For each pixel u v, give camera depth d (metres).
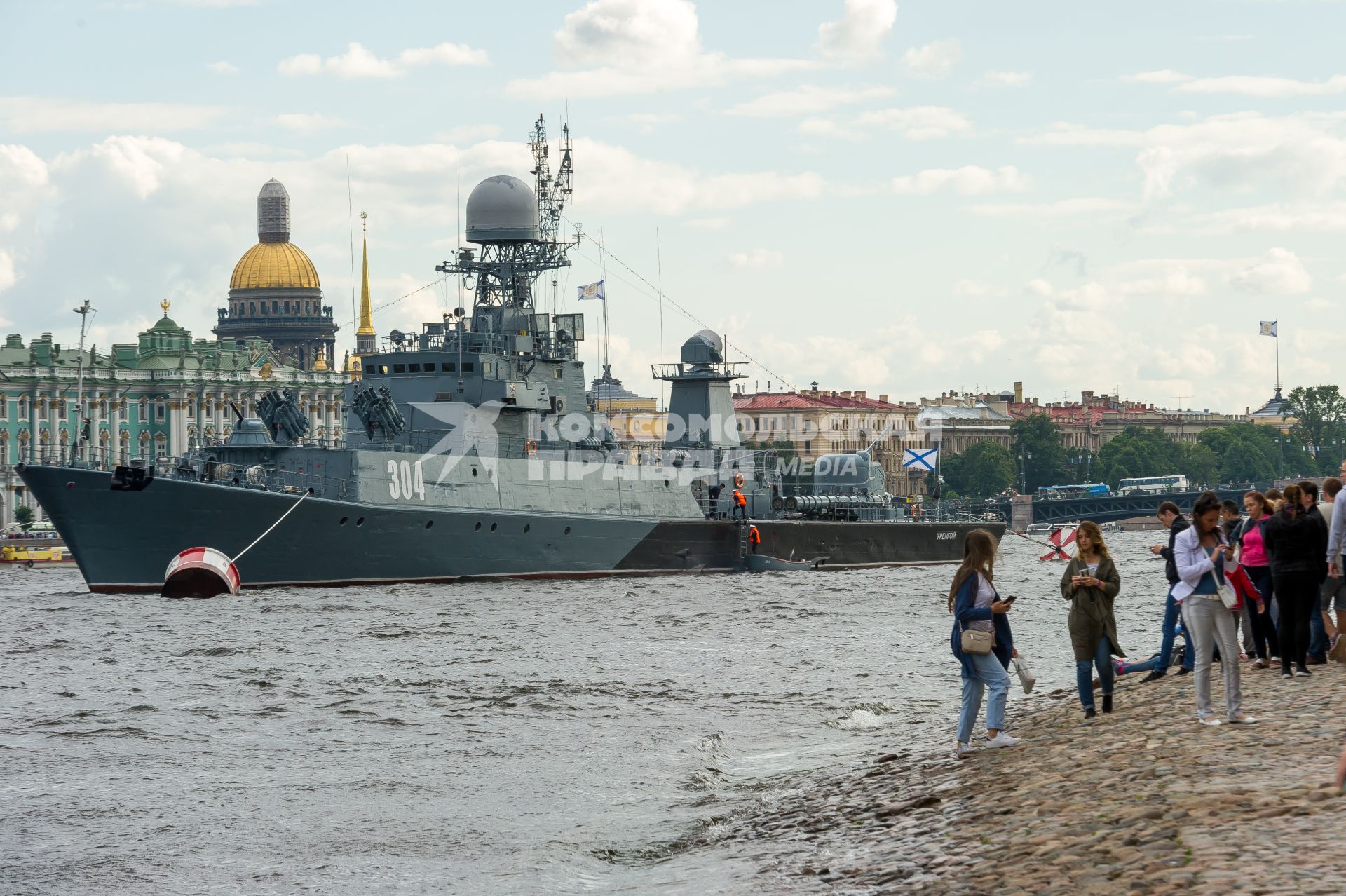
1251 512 27.66
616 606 61.41
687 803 25.48
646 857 21.83
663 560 75.44
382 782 27.58
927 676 41.94
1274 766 18.58
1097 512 196.75
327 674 42.38
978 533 23.62
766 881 18.67
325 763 29.39
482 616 57.41
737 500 79.94
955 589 23.81
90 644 49.22
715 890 18.64
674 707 36.50
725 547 78.69
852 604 63.69
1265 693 24.55
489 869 21.30
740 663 44.88
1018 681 40.22
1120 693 28.06
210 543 61.97
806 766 28.20
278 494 62.31
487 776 28.08
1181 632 30.06
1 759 29.80
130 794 26.50
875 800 22.34
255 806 25.53
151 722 34.31
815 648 48.72
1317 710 22.17
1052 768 21.20
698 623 55.72
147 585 62.53
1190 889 13.91
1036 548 144.62
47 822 24.38
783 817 22.86
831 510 87.88
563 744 31.42
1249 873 14.03
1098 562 24.98
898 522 90.12
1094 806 18.17
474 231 78.06
